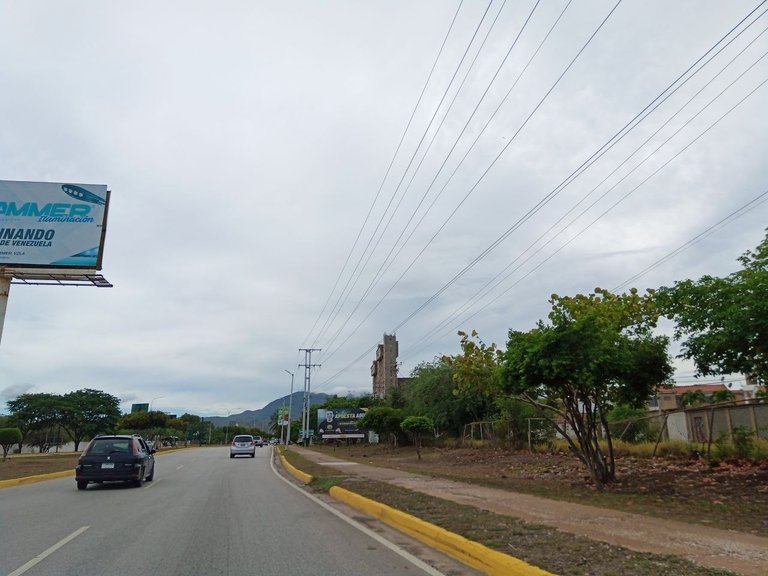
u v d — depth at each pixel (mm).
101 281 29156
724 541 8086
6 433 33594
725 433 18250
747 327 12688
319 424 72812
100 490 17141
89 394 67312
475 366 18141
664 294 15461
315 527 10445
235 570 7270
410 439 44406
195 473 24422
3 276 28078
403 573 7133
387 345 89250
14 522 10984
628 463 19406
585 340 14453
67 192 29422
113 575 7027
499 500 12766
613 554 7250
